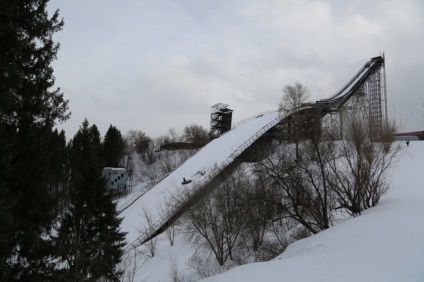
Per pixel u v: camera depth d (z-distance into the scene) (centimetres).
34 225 1541
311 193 2603
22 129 1501
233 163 5203
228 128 9462
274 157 3228
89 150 3797
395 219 1515
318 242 1392
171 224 3862
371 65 6881
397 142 4703
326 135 2886
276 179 2683
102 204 2789
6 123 1471
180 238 3778
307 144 2759
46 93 1591
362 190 2520
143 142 11425
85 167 2894
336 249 1142
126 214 5106
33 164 1520
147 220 4281
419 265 880
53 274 1669
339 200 2559
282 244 2692
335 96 6400
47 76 1599
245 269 1012
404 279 788
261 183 2997
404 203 2053
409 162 3703
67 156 6494
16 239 1478
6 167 1254
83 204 2675
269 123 6181
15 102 1372
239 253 3075
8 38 1340
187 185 5031
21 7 1525
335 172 2530
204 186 4281
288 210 2684
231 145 6241
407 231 1244
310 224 2672
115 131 9256
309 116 3772
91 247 2556
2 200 1181
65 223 2512
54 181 5797
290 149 3144
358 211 2392
